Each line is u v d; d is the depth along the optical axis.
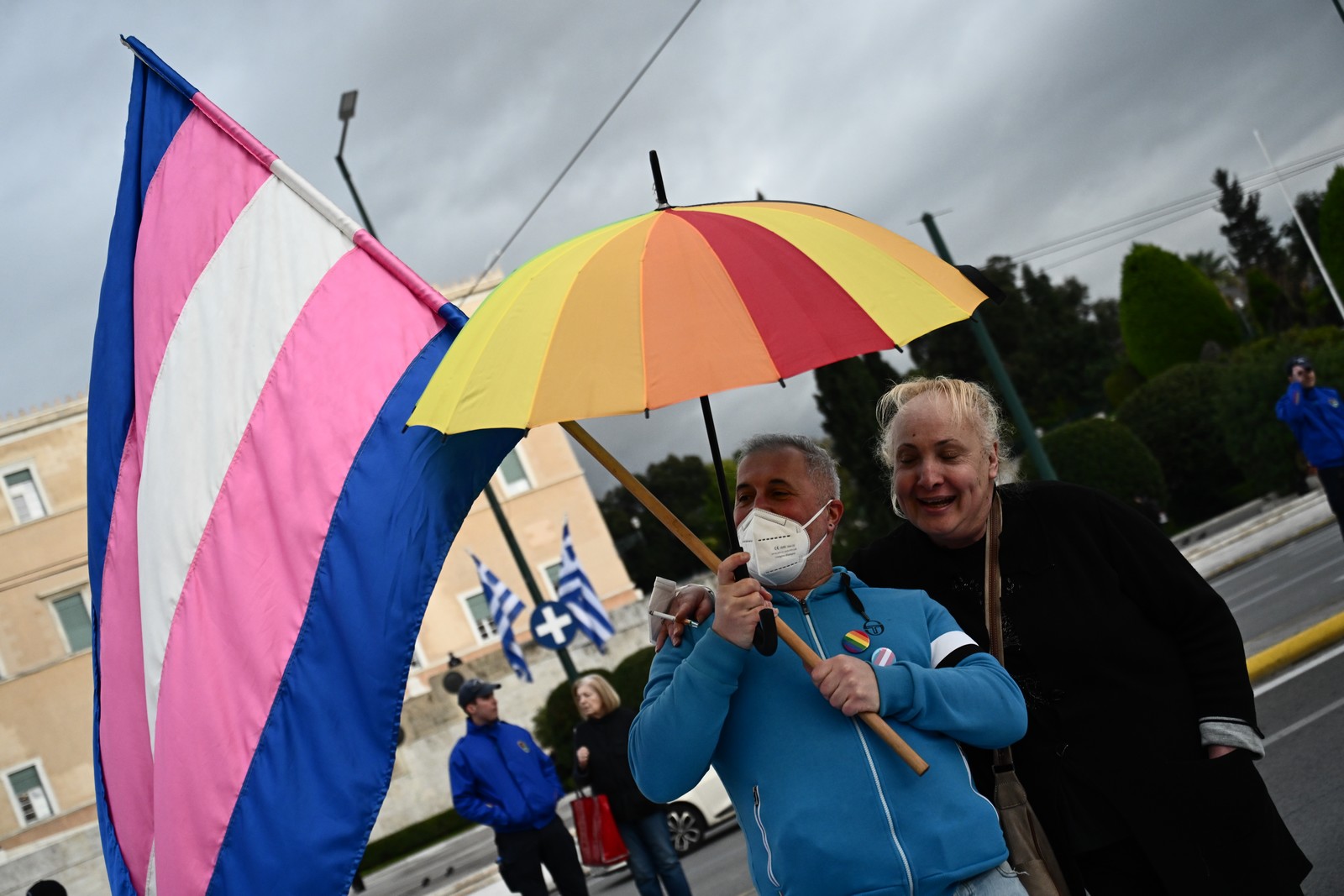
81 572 40.00
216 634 3.68
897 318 2.59
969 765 3.26
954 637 2.92
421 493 3.59
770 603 2.72
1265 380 28.06
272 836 3.49
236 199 4.03
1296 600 11.95
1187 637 3.26
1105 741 3.19
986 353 23.47
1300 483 28.12
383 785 3.47
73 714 39.44
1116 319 91.00
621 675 24.09
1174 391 35.09
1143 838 3.12
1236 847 3.12
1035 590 3.29
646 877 7.55
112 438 4.13
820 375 34.97
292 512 3.69
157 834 3.61
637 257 2.66
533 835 7.51
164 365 3.99
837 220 2.90
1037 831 3.11
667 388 2.44
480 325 2.78
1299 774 6.27
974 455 3.32
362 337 3.79
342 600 3.58
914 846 2.59
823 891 2.58
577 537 41.88
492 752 7.55
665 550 74.56
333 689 3.54
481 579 27.16
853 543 35.38
